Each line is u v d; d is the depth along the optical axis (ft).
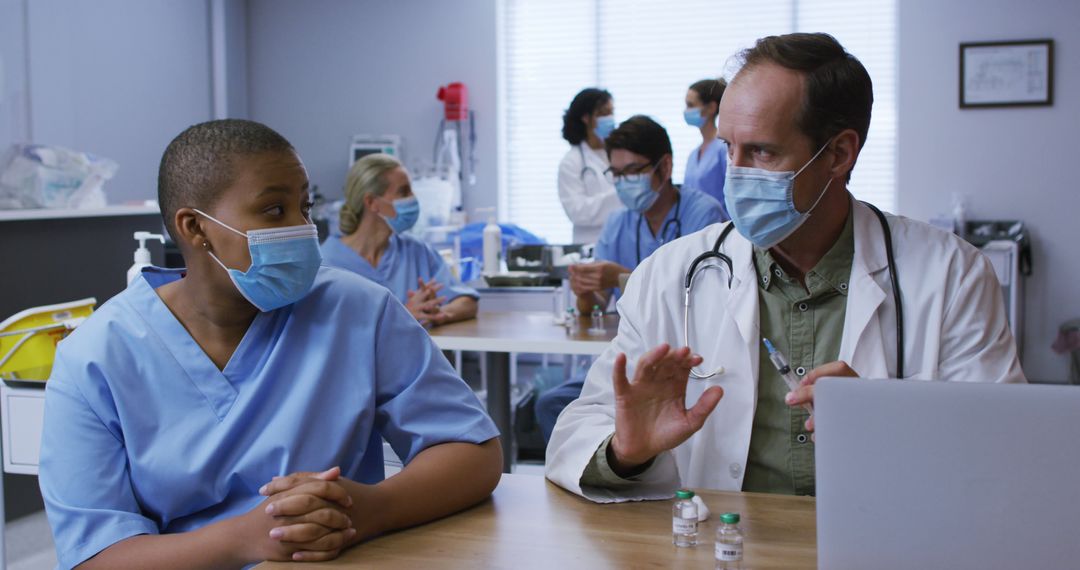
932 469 2.83
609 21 19.57
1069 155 17.54
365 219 10.19
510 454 10.34
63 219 11.82
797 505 4.13
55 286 11.75
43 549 9.91
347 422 4.34
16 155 11.89
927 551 2.86
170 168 4.15
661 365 3.99
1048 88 17.47
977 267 4.76
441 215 18.15
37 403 6.36
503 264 15.24
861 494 2.90
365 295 4.59
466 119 20.08
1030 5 17.47
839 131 4.37
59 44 15.81
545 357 14.96
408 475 4.08
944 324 4.66
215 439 4.16
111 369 4.11
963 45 17.72
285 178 4.15
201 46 19.77
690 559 3.52
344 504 3.71
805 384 3.80
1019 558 2.78
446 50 20.12
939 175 18.07
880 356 4.64
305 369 4.33
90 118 16.62
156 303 4.30
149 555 3.76
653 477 4.30
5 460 6.48
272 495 3.77
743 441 4.75
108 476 4.04
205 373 4.23
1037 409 2.73
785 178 4.38
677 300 5.01
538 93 20.07
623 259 11.05
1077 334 17.17
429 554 3.65
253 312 4.36
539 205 20.27
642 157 10.30
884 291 4.69
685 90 19.31
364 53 20.52
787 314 4.83
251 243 4.07
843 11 18.43
